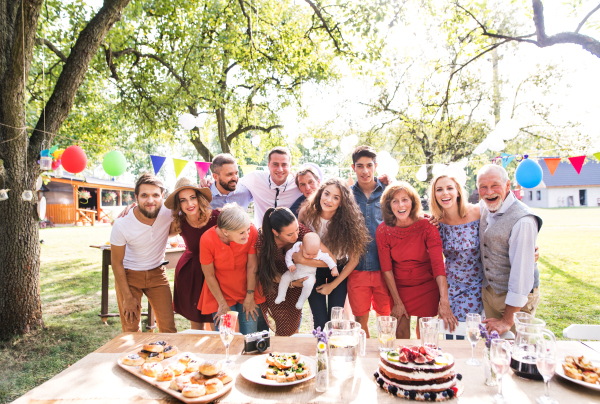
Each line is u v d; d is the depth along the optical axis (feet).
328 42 28.99
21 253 13.71
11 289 13.69
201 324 10.72
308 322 16.65
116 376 5.44
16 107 12.87
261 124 38.96
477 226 9.02
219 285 8.83
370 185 11.07
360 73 28.60
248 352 6.22
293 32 29.48
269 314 9.57
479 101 36.55
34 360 12.10
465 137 36.91
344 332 5.33
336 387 5.07
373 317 17.08
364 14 25.68
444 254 9.52
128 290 10.00
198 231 9.97
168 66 27.48
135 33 26.86
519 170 12.05
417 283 9.42
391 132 41.65
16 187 13.34
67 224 69.77
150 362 5.59
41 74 25.70
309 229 9.57
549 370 4.48
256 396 4.85
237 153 44.98
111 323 15.67
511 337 7.40
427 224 9.14
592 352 6.00
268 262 8.80
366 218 10.82
